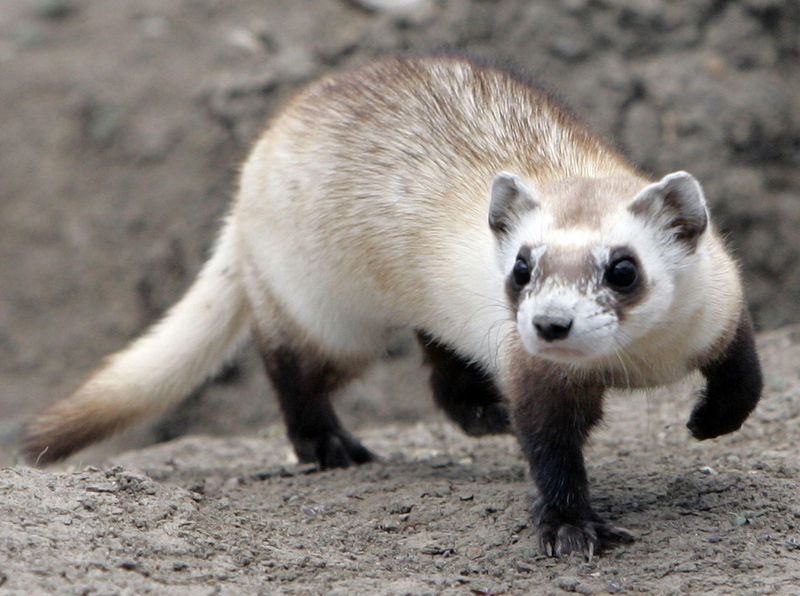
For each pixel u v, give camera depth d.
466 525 9.70
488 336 10.04
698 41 19.89
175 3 23.80
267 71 20.89
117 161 21.70
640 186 9.33
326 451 12.49
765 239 18.84
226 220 13.45
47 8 24.72
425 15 20.66
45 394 19.66
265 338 12.47
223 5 23.22
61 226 21.41
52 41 23.94
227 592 7.78
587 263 8.37
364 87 11.86
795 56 19.97
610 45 19.97
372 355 12.27
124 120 21.89
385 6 21.58
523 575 8.75
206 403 19.33
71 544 8.16
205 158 21.12
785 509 9.54
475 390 12.30
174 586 7.84
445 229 10.56
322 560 8.77
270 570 8.46
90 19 24.30
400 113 11.37
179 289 20.45
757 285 18.73
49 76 22.97
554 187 9.39
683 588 8.29
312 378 12.32
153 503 9.23
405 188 10.92
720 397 9.91
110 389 12.76
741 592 8.16
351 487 10.93
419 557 9.07
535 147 10.66
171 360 12.98
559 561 8.97
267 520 9.70
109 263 20.94
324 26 21.56
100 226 21.20
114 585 7.66
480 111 11.15
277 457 13.80
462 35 20.31
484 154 10.73
